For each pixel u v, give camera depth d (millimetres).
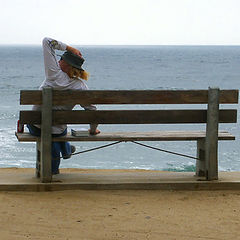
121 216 5902
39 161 7242
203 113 7117
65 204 6281
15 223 5586
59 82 6961
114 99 6895
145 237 5258
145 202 6465
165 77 85500
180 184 7008
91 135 7137
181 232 5426
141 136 7098
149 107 32656
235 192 6992
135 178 7266
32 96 6703
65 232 5348
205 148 7184
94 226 5551
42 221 5664
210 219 5871
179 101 7008
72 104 6945
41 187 6762
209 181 7090
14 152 17312
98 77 83688
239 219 5887
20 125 7344
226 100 7059
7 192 6691
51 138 6824
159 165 15469
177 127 24391
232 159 17016
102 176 7406
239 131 23484
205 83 73125
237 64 165625
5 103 37656
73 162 15672
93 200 6477
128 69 118000
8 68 121062
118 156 16766
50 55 6945
